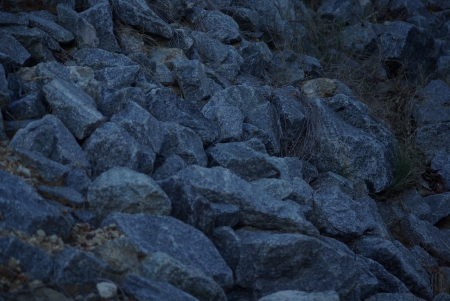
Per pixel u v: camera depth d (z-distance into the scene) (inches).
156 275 122.7
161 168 163.2
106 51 195.6
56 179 139.0
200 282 124.6
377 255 191.9
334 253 151.4
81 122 151.0
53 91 155.3
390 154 235.9
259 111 209.8
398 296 173.6
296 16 311.6
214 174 157.5
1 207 120.3
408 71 321.1
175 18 241.6
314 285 150.6
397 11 371.6
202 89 202.8
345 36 319.0
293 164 202.5
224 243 145.8
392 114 288.4
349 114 236.7
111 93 172.2
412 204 240.7
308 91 251.9
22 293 110.1
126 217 135.4
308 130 223.8
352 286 154.8
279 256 144.4
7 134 152.1
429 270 211.8
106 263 120.0
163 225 137.1
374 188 226.1
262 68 256.2
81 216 134.9
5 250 111.3
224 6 265.1
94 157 151.2
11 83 165.3
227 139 191.5
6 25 181.2
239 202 155.2
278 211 157.0
